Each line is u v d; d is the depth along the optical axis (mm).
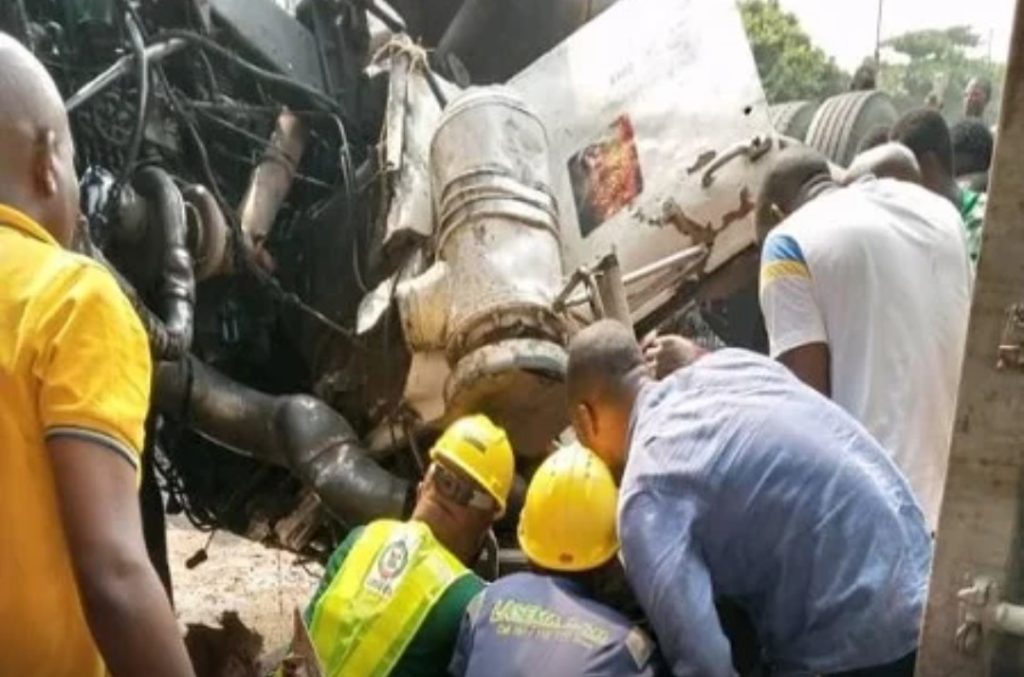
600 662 2742
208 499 5918
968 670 2059
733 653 2840
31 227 2004
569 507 2973
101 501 1843
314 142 5969
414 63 5684
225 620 5332
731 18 5352
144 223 4875
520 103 5258
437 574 3078
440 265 5039
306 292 5754
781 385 2836
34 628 1889
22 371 1878
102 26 5227
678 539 2670
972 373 2035
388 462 5465
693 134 5258
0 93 2031
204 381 5262
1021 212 1991
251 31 5734
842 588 2660
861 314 3326
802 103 6871
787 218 3568
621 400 3023
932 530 3176
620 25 5633
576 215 5391
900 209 3424
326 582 3178
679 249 5215
